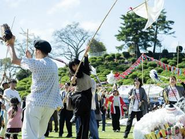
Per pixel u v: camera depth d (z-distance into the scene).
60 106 5.84
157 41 81.56
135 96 12.32
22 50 57.31
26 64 5.63
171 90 10.02
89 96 8.26
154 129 7.24
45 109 5.71
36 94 5.68
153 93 29.36
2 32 5.53
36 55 5.99
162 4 8.79
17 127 10.39
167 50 79.81
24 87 60.06
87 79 8.24
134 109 12.24
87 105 8.12
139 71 63.50
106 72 70.06
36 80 5.71
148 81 54.44
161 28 81.44
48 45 5.99
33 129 5.61
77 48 76.75
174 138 6.99
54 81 5.80
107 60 78.44
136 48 80.50
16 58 5.54
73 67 8.26
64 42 76.31
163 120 7.20
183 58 73.12
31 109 5.64
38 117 5.65
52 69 5.77
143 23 80.69
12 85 11.11
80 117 8.16
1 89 11.92
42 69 5.68
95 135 9.04
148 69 63.00
